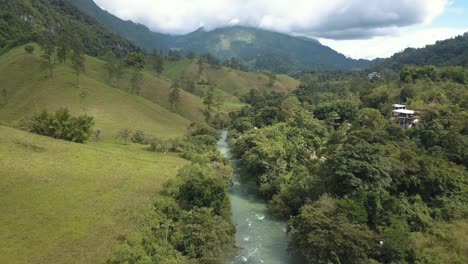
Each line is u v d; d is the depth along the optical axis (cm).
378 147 6706
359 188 5641
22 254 4262
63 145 9175
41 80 15675
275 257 5297
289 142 9850
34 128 10262
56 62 17725
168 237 5094
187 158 10481
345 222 4944
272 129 11131
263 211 7162
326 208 5431
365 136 7788
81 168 7694
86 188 6588
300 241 5097
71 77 16488
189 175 6619
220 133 17125
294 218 5806
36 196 5875
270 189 7650
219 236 5241
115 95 16688
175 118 17175
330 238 4725
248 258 5234
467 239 4875
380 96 13488
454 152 7275
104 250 4541
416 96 12600
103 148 10194
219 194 6059
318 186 6412
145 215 5506
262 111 15000
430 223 5394
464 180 6188
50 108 13888
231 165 9844
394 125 8975
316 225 4919
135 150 10819
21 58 17162
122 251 4225
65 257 4322
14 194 5800
